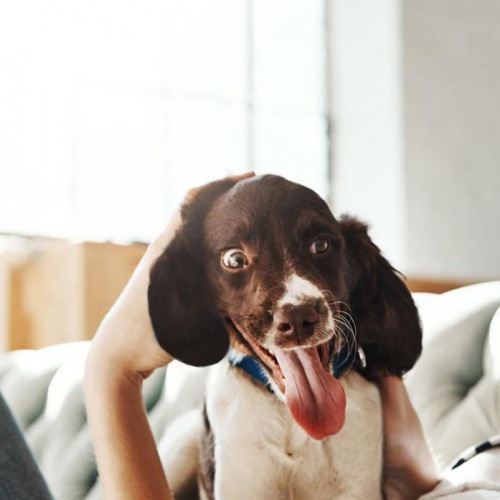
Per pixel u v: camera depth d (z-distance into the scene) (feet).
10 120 13.17
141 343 3.43
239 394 3.46
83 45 14.06
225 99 15.64
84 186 13.71
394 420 3.58
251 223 3.22
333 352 3.26
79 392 5.71
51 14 13.78
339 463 3.39
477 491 3.39
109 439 3.38
